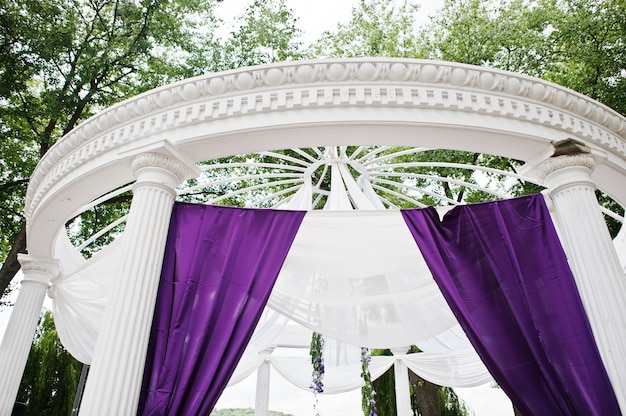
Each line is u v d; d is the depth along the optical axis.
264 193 12.64
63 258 6.42
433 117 4.09
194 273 3.88
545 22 11.01
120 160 4.22
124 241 3.67
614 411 3.27
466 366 8.96
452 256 4.07
